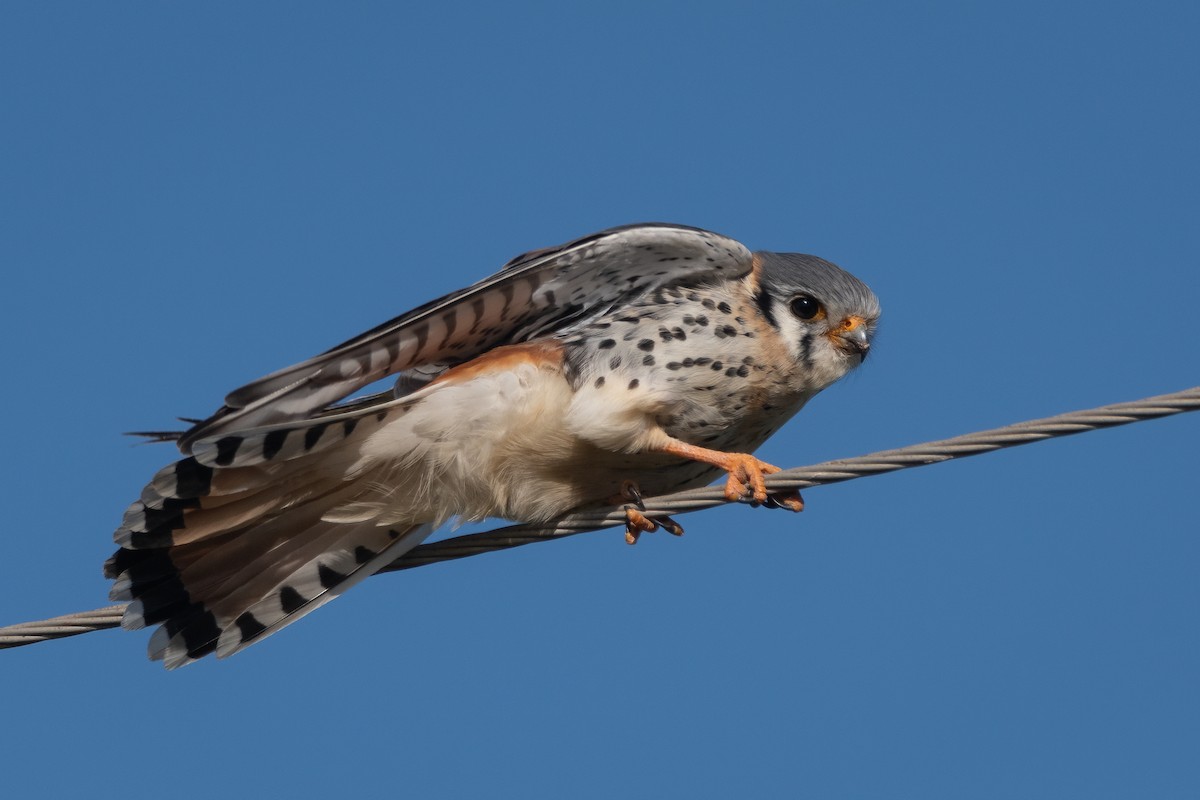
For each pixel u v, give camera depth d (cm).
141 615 1163
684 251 1203
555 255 1166
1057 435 1010
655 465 1231
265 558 1201
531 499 1220
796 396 1275
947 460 1055
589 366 1199
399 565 1220
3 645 1163
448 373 1173
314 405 1161
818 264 1291
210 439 1110
